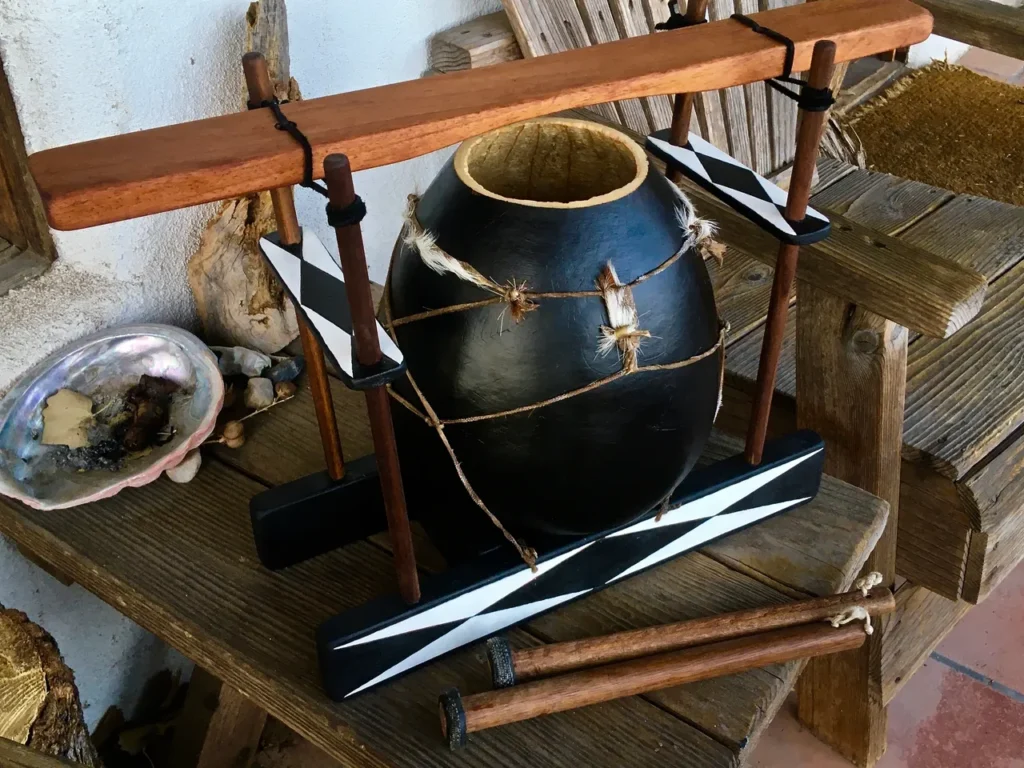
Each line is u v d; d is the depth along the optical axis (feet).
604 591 2.73
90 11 2.79
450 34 4.25
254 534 2.70
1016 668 5.07
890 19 2.42
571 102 2.10
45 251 3.27
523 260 2.04
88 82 2.88
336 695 2.37
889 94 8.49
